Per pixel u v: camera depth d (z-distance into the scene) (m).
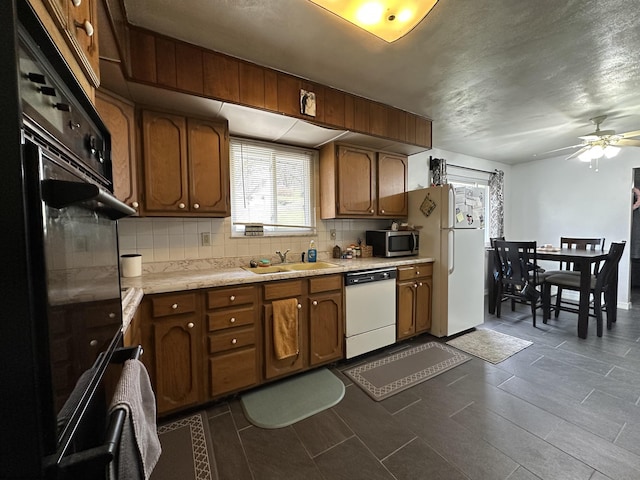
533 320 3.36
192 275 2.06
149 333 1.66
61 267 0.49
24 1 0.43
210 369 1.85
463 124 3.09
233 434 1.64
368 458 1.46
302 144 2.82
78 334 0.57
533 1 1.38
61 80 0.60
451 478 1.33
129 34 1.52
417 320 2.95
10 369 0.41
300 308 2.19
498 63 1.93
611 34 1.63
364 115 2.46
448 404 1.89
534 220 4.93
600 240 3.88
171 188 1.92
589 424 1.67
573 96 2.43
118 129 1.70
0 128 0.39
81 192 0.46
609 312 3.28
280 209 2.81
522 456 1.45
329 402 1.92
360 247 3.16
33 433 0.41
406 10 1.35
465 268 3.10
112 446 0.48
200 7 1.42
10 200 0.40
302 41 1.70
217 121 2.08
